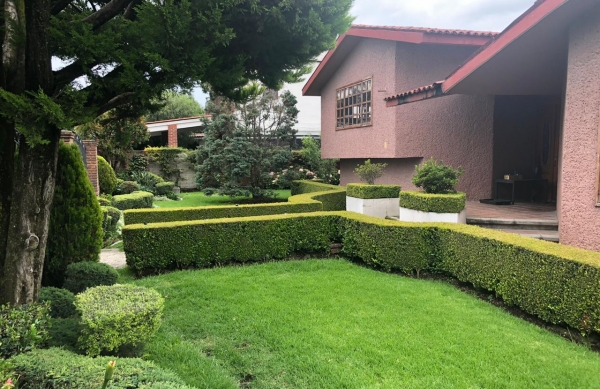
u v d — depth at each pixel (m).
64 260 4.77
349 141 12.64
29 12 3.02
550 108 10.07
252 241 6.68
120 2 3.40
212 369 3.14
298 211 8.67
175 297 4.89
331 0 3.52
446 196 6.96
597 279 3.51
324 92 14.68
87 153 12.02
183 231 6.30
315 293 4.93
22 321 2.82
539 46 5.74
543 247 4.22
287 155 15.27
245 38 3.71
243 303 4.60
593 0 4.66
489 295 4.92
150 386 2.18
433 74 10.31
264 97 14.95
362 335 3.73
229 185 14.65
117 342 2.95
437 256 5.75
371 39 11.09
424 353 3.38
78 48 2.92
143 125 18.58
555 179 9.84
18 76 3.03
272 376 3.08
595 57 4.87
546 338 3.74
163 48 3.02
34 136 2.68
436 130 10.29
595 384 2.93
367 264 6.46
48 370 2.30
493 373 3.07
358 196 9.74
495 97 10.47
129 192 15.80
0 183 3.63
